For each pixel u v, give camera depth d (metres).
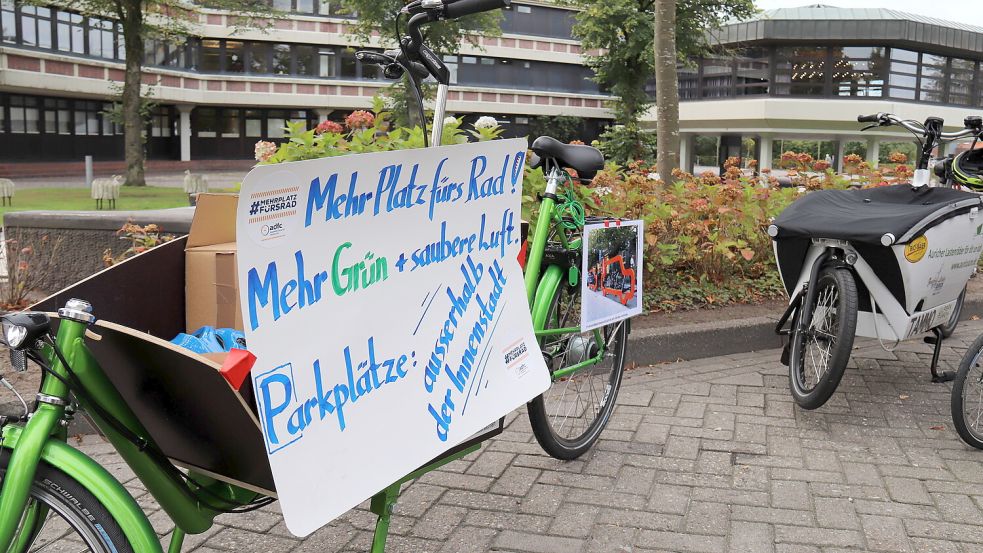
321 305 1.99
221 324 2.61
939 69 40.06
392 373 2.25
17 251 6.44
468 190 2.48
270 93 47.41
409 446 2.30
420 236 2.30
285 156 5.17
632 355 5.29
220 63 46.78
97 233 6.82
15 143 37.56
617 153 34.09
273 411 1.90
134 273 2.44
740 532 3.09
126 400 1.99
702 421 4.29
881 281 4.17
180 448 2.10
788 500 3.36
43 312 1.97
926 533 3.06
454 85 51.75
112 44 40.25
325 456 2.04
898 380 5.00
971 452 3.87
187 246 2.63
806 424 4.24
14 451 1.87
